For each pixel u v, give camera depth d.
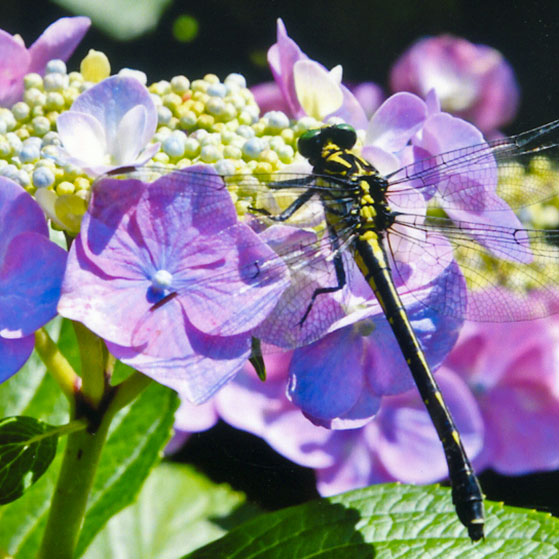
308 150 0.74
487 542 0.73
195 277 0.71
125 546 0.80
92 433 0.72
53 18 0.85
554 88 0.85
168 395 0.75
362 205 0.74
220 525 0.80
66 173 0.72
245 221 0.72
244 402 0.77
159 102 0.73
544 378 0.77
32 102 0.73
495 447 0.77
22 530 0.75
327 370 0.73
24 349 0.71
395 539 0.73
